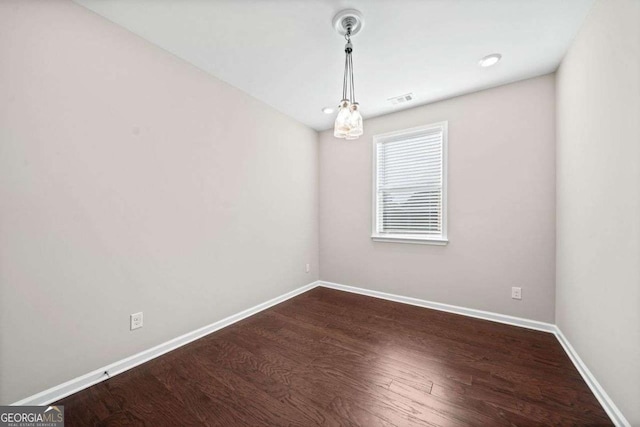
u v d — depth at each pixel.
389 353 1.96
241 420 1.32
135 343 1.82
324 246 3.79
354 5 1.55
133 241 1.80
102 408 1.40
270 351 2.00
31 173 1.38
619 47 1.26
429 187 2.95
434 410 1.37
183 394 1.51
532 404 1.41
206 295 2.29
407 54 2.02
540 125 2.32
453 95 2.70
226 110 2.46
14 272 1.33
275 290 3.06
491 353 1.94
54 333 1.46
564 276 2.04
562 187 2.07
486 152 2.57
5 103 1.30
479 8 1.56
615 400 1.30
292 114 3.22
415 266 3.01
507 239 2.48
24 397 1.37
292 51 2.00
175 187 2.05
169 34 1.80
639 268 1.12
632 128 1.16
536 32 1.76
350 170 3.52
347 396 1.49
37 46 1.39
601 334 1.44
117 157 1.72
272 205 3.02
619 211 1.27
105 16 1.63
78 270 1.55
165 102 1.98
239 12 1.60
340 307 2.95
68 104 1.50
